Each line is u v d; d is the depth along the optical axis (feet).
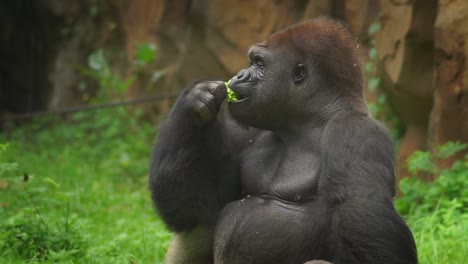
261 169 41.68
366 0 86.99
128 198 85.76
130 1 130.21
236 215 40.34
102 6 138.92
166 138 40.86
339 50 40.78
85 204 79.66
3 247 56.65
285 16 97.76
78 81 143.43
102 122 127.54
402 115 77.10
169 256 43.57
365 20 86.94
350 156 37.63
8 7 154.92
